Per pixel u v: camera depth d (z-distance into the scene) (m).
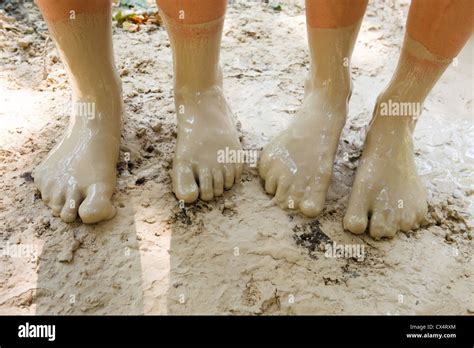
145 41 1.88
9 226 1.22
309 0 1.21
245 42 1.93
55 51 1.79
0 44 1.80
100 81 1.27
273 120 1.57
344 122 1.34
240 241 1.22
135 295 1.12
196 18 1.18
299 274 1.17
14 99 1.57
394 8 2.17
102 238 1.20
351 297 1.14
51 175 1.25
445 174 1.44
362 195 1.25
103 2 1.19
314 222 1.27
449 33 1.11
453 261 1.22
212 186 1.29
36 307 1.09
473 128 1.61
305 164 1.29
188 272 1.16
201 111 1.32
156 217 1.25
